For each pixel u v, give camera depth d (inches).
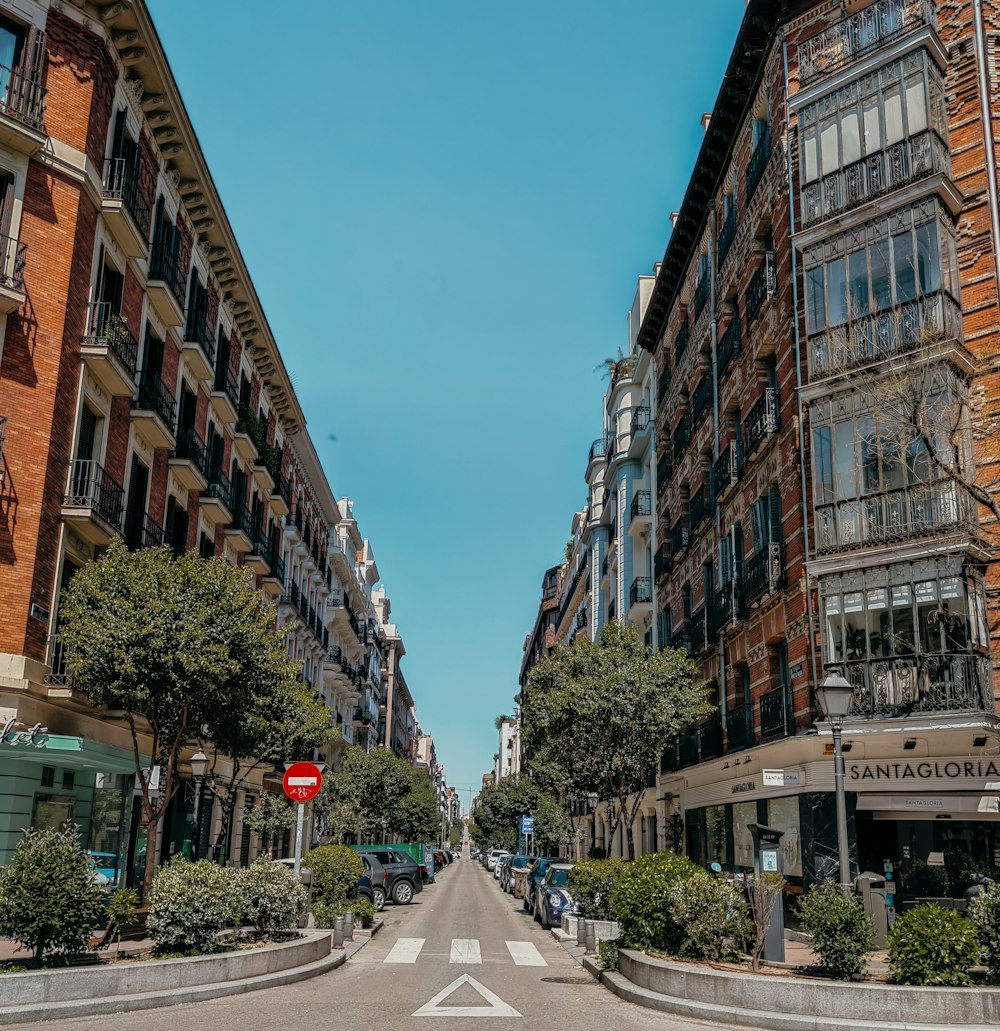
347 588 2458.2
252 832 1466.5
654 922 535.5
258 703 741.9
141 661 637.3
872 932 444.1
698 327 1248.2
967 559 688.4
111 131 820.6
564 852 2596.0
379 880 1147.9
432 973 581.3
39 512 700.7
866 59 814.5
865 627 729.6
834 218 805.9
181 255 1023.6
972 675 669.3
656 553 1519.4
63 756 677.3
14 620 676.7
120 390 820.6
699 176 1184.8
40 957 429.7
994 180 745.6
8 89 721.6
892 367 729.0
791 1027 395.5
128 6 788.6
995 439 707.4
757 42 960.3
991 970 421.1
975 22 777.6
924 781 705.0
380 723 3875.5
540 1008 451.8
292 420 1605.6
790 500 839.7
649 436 1635.1
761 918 484.1
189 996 438.6
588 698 941.8
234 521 1234.6
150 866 633.6
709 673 1125.7
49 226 735.7
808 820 741.9
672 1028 401.4
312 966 550.0
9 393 697.6
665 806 1331.2
